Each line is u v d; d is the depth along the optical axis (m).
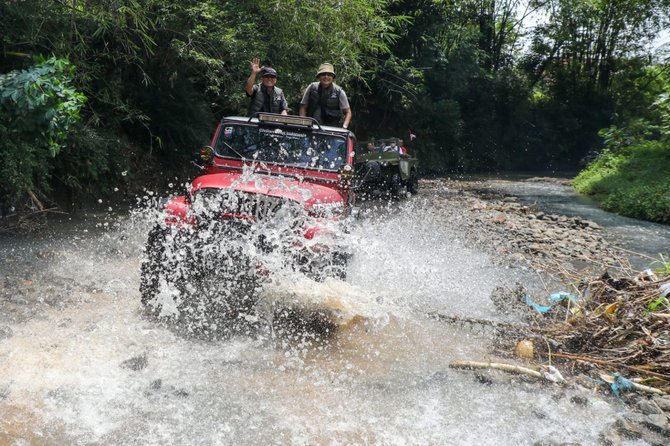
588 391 4.20
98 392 3.71
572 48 46.34
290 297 5.00
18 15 8.30
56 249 7.18
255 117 6.90
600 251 9.75
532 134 42.12
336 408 3.71
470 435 3.46
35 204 8.98
